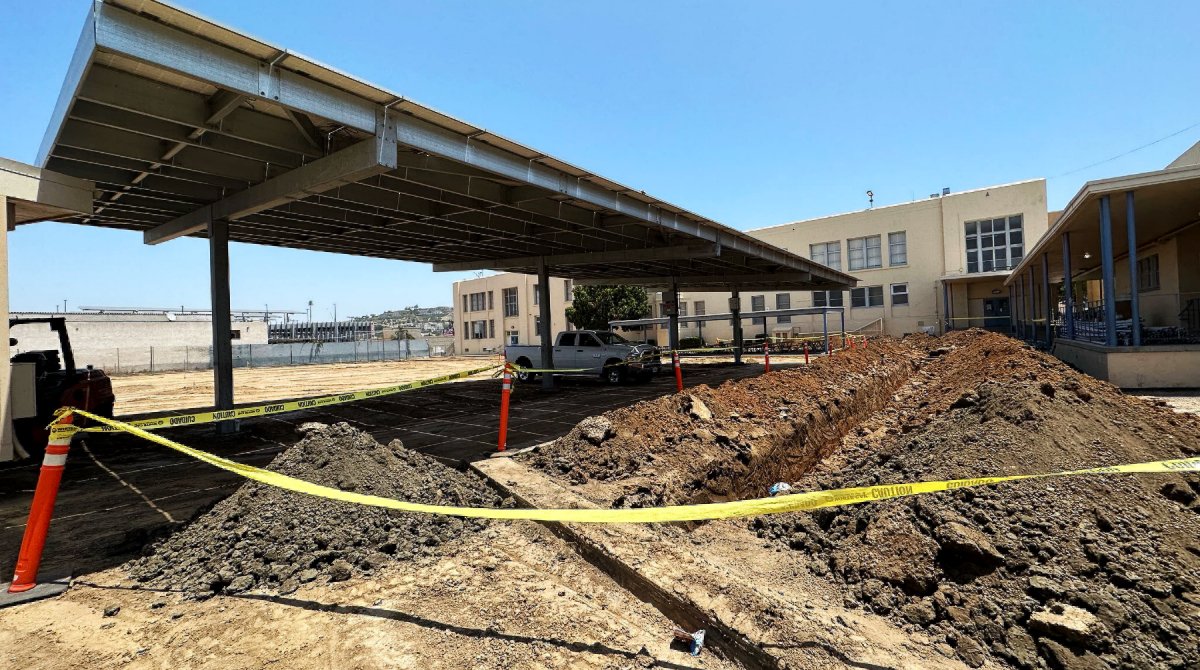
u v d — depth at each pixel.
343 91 6.16
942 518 3.79
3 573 3.98
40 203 7.22
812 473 8.00
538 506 4.73
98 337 39.78
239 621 3.21
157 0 4.48
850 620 3.17
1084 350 13.75
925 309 31.53
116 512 5.37
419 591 3.54
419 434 8.95
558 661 2.78
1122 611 2.92
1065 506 3.85
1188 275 15.23
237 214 9.34
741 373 19.06
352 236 13.45
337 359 48.84
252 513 4.30
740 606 3.11
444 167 8.45
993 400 5.66
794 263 20.36
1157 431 5.99
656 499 5.19
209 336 47.06
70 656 2.90
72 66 5.43
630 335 43.50
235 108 6.50
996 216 29.52
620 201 10.90
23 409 7.59
